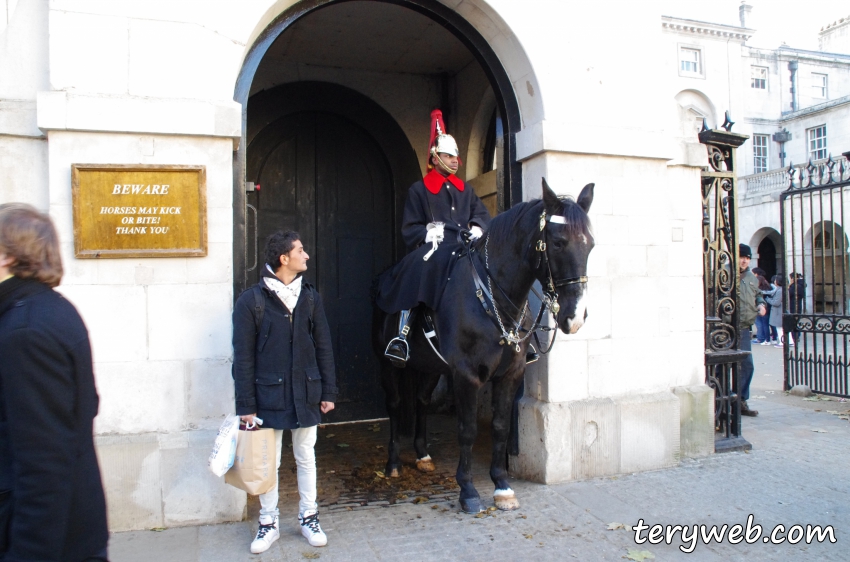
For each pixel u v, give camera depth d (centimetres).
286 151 626
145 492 344
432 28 568
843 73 2783
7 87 347
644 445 446
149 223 345
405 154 664
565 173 432
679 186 500
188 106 348
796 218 1739
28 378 156
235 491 355
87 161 338
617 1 450
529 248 335
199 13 355
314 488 332
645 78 458
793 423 598
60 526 156
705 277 516
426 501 393
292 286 317
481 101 630
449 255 387
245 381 305
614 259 445
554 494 397
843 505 378
